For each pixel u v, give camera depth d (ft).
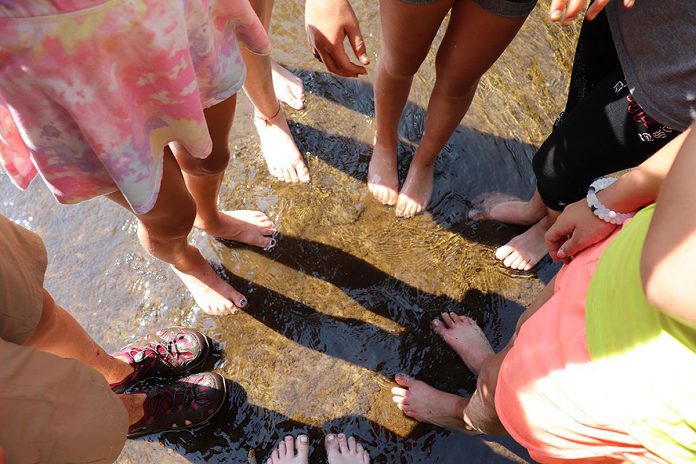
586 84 6.46
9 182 8.52
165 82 4.03
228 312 7.66
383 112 7.40
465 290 7.88
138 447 7.02
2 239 4.31
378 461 6.98
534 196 7.72
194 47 4.25
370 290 7.85
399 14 5.42
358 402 7.26
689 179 2.86
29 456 3.80
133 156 4.27
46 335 5.18
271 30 9.50
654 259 2.92
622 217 4.47
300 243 8.09
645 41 4.80
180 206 5.53
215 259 7.95
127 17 3.45
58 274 7.98
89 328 7.70
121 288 7.89
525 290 7.90
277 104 8.02
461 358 7.48
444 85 6.40
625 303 3.70
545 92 9.17
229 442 7.05
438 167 8.55
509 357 4.76
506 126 8.88
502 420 4.93
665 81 4.82
